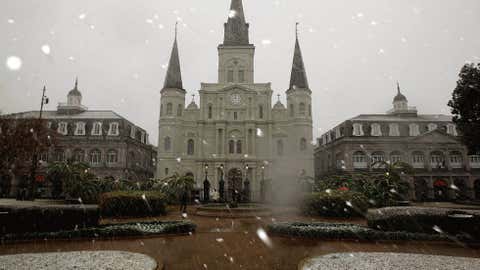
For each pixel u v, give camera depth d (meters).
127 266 6.76
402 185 20.25
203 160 38.22
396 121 41.75
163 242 10.18
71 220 10.63
